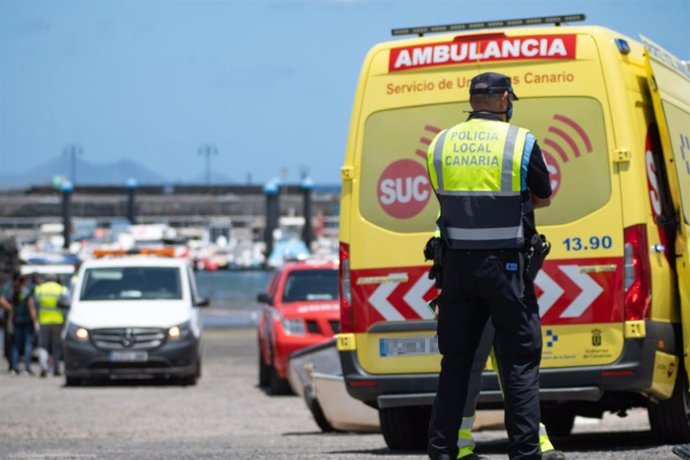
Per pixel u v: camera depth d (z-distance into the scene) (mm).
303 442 27906
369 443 27094
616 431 29625
